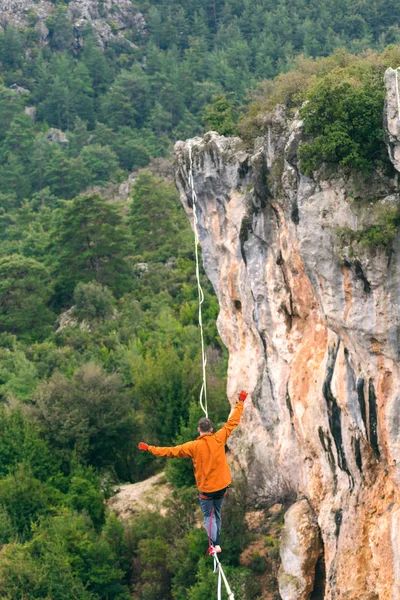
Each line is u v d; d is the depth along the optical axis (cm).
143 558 3972
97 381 5331
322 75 3112
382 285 2419
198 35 16288
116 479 5200
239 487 3875
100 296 7938
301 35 14450
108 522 4225
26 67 15725
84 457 5125
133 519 4459
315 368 3038
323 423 2961
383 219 2370
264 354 3472
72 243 8469
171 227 9438
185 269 8625
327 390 2836
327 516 2970
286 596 3231
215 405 4975
